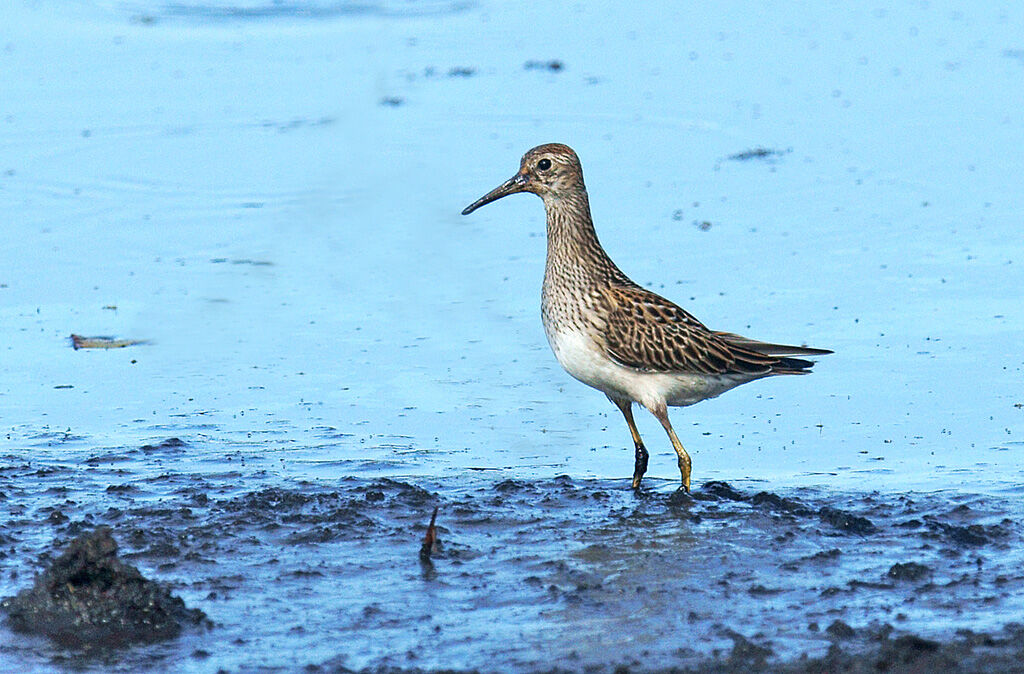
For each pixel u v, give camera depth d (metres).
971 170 21.11
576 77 25.98
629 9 30.59
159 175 21.66
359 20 30.02
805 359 13.17
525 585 10.22
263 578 10.42
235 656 9.14
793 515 11.55
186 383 15.36
